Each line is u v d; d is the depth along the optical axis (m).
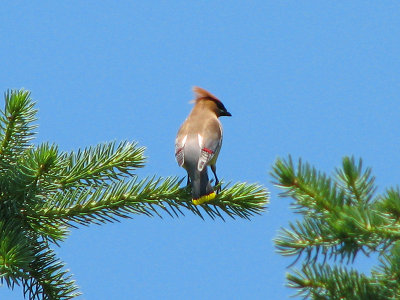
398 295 5.57
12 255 7.12
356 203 5.89
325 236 5.48
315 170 5.64
